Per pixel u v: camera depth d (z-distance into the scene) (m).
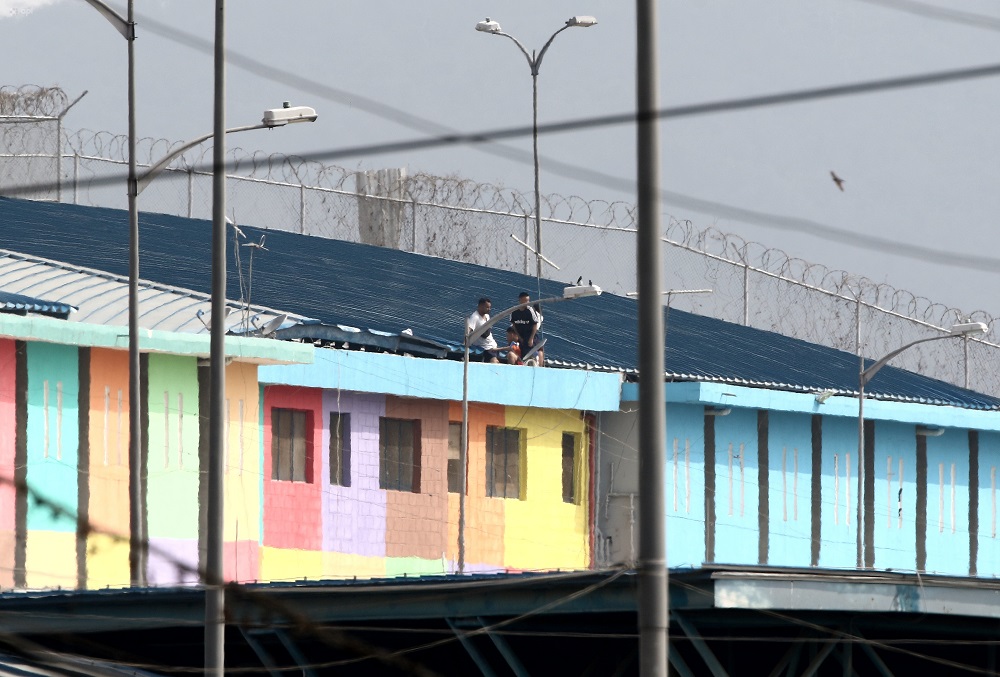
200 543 122.19
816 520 160.88
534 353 144.00
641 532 44.25
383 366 133.12
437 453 138.38
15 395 112.00
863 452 161.00
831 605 70.75
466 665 80.56
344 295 149.75
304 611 74.62
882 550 165.88
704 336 170.88
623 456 148.88
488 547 141.50
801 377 164.25
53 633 77.94
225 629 81.00
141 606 77.12
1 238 147.00
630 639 77.50
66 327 112.69
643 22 44.75
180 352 119.12
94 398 116.25
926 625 76.06
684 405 152.25
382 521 134.50
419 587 73.62
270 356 123.06
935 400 169.12
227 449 123.69
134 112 94.50
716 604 69.31
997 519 175.50
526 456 144.50
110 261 144.62
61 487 113.75
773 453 158.12
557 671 80.00
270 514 126.94
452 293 158.75
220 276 69.62
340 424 132.38
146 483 118.81
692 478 152.25
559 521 146.25
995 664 80.12
